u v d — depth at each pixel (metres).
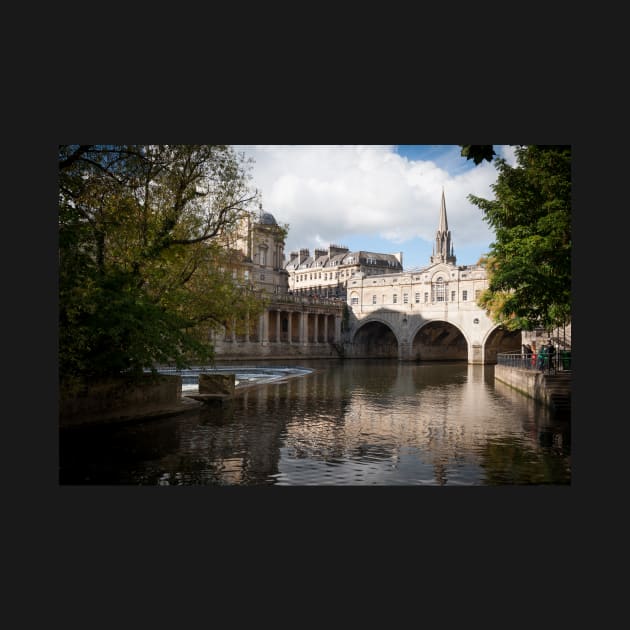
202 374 28.86
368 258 151.88
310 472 13.88
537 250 22.27
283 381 43.44
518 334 90.38
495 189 26.45
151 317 19.64
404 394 33.34
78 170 17.83
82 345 16.56
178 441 17.66
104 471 13.82
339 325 107.38
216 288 26.11
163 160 21.50
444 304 92.19
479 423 21.62
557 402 24.33
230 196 23.94
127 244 20.55
